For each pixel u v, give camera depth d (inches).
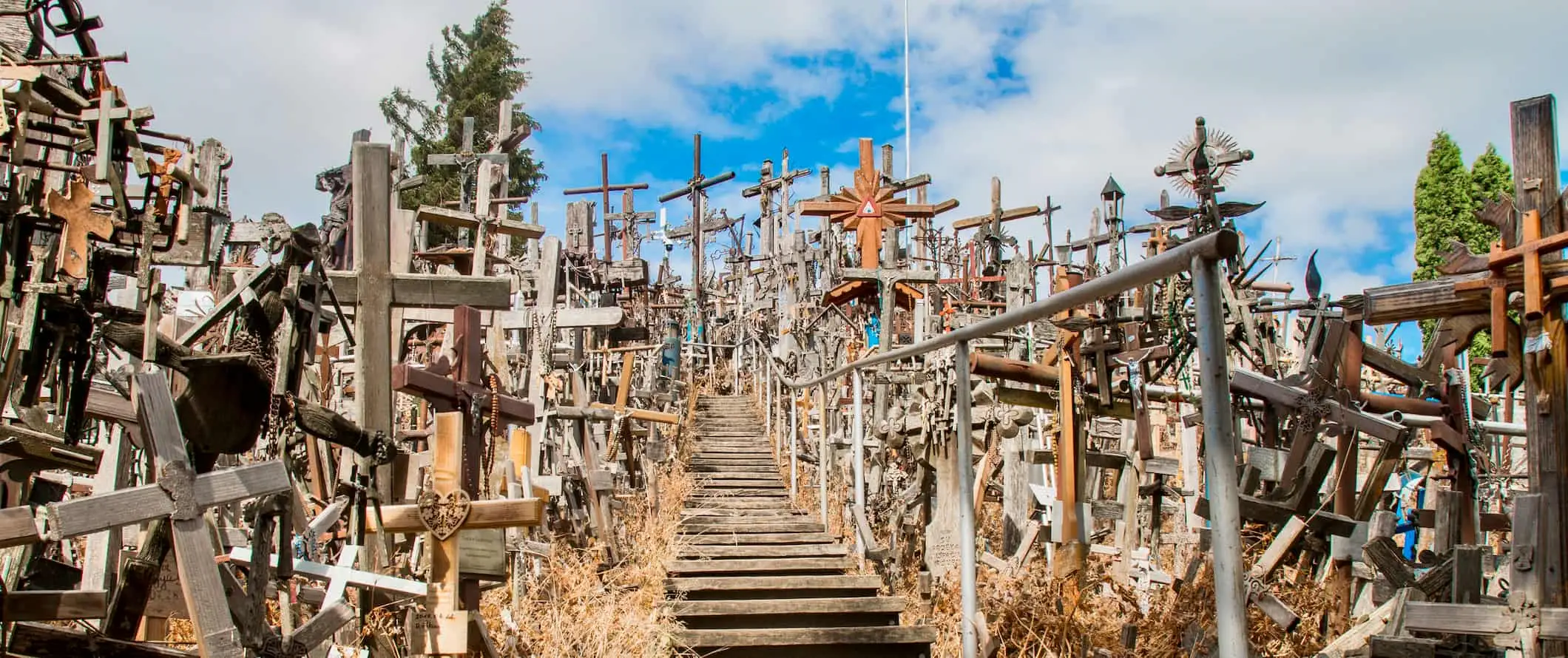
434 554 236.4
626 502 536.1
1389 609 226.8
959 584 358.6
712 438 915.4
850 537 498.6
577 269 828.6
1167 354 314.2
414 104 1409.9
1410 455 416.2
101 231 208.1
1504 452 506.9
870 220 681.0
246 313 198.5
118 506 170.4
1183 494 410.3
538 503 241.9
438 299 285.6
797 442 746.2
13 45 214.2
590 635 311.7
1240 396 286.7
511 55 1472.7
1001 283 843.4
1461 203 997.8
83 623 210.5
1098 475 420.2
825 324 917.8
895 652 317.7
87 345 215.2
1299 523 255.3
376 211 284.4
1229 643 120.1
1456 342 196.9
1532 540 167.2
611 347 819.4
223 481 182.2
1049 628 278.2
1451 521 234.4
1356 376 257.3
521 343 548.7
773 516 573.6
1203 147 319.3
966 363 233.5
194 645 252.8
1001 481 479.2
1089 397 320.2
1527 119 175.5
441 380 257.0
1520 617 167.5
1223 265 335.3
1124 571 333.1
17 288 211.3
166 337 195.0
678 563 422.3
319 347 407.8
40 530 167.6
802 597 381.7
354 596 254.8
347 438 213.5
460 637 231.3
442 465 241.8
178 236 210.2
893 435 449.4
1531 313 169.0
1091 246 805.9
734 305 1461.6
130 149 208.4
